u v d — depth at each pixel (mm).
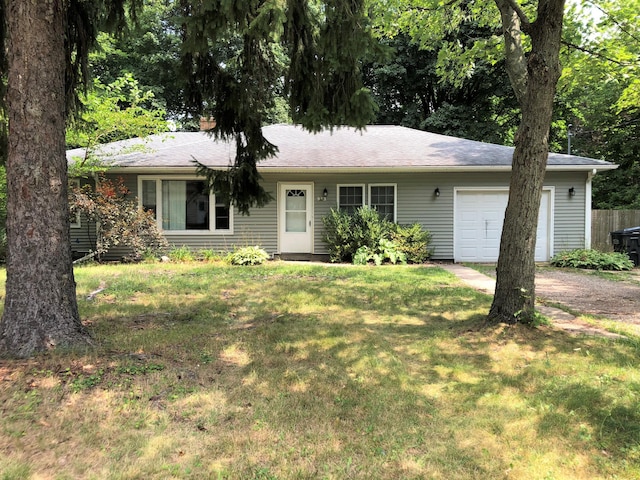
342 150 13203
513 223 5164
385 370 3975
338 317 5895
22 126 3939
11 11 3941
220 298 7074
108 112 10750
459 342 4773
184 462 2557
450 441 2803
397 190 12586
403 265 11461
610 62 9461
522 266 5160
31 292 3990
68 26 4680
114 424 2969
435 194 12508
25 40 3904
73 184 11523
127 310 6141
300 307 6480
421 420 3080
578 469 2500
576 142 22609
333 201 12688
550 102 4875
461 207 12539
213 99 5871
